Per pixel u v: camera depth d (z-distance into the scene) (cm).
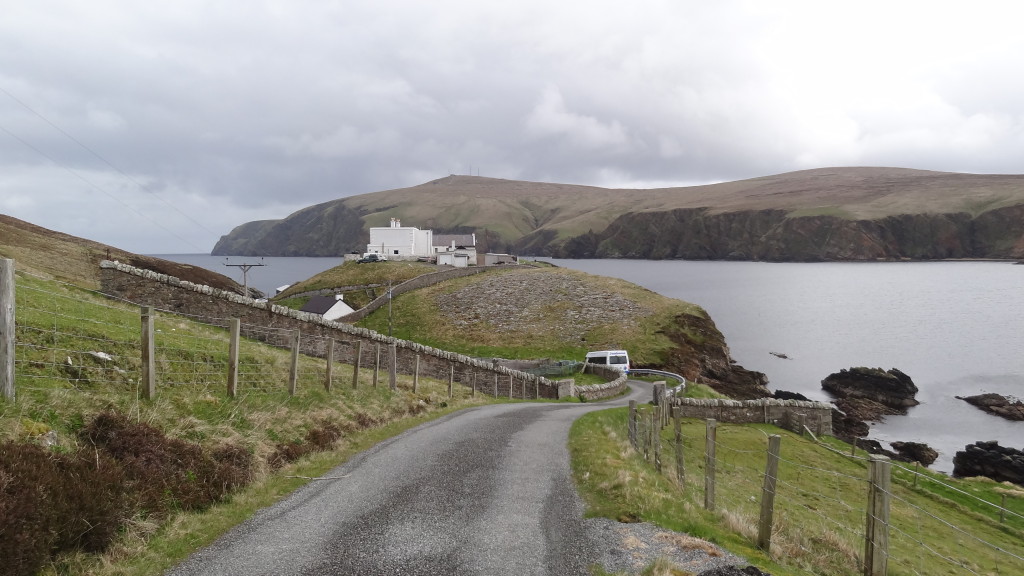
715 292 18575
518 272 9681
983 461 4491
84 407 1028
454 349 6594
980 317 13038
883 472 916
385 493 1200
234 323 1504
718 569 873
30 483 730
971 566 1841
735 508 1515
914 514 2480
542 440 1895
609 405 3778
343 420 1767
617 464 1518
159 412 1187
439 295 8438
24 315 1460
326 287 10050
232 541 909
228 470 1134
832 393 7219
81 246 5788
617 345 6481
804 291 18550
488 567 854
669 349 6438
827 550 1279
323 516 1043
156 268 6119
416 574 822
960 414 6438
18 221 6078
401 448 1648
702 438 3091
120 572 768
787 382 7844
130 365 1424
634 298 7962
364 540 940
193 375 1549
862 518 2083
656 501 1186
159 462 1018
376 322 7719
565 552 920
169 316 2625
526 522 1055
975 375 8169
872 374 7050
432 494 1209
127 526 856
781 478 2581
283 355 2394
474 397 3281
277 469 1287
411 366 3584
